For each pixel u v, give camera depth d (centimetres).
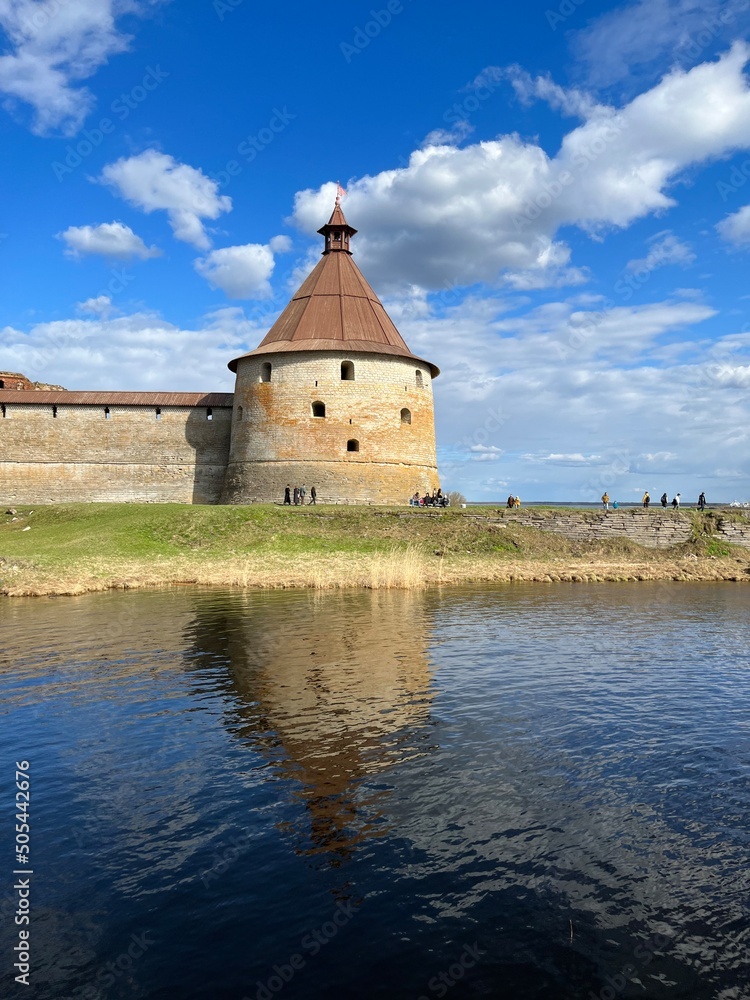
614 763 934
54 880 657
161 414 4859
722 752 977
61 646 1591
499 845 720
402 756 949
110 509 3878
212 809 795
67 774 891
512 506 4381
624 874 671
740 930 591
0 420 4769
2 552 3005
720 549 3812
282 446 4375
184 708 1146
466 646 1630
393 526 3625
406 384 4550
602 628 1897
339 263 4816
